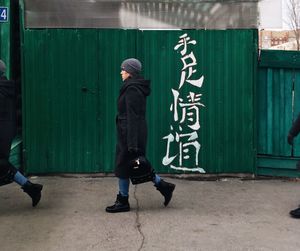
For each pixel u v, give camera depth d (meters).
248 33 7.07
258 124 7.26
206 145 7.15
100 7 6.98
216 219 5.33
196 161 7.15
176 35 7.03
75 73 7.04
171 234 4.83
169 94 7.08
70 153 7.11
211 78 7.09
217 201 6.06
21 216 5.36
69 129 7.09
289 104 7.23
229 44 7.07
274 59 7.12
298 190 6.64
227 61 7.09
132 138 5.22
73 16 6.98
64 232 4.87
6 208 5.67
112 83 7.06
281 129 7.25
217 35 7.05
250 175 7.24
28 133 7.06
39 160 7.09
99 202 5.94
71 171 7.12
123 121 5.39
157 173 7.16
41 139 7.08
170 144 7.13
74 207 5.72
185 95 7.09
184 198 6.17
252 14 7.03
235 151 7.17
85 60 7.03
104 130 7.10
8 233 4.84
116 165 5.48
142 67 7.05
